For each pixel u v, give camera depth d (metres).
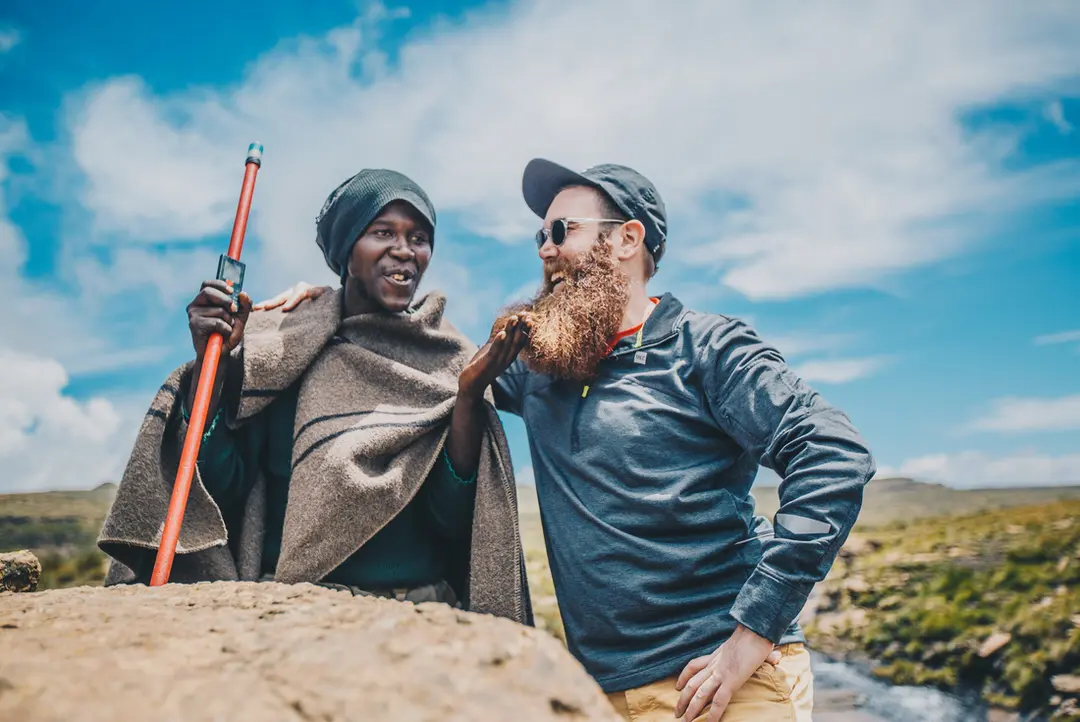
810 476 2.10
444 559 2.73
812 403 2.23
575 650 2.29
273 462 2.72
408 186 2.81
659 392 2.37
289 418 2.74
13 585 2.65
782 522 2.09
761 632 2.02
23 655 1.09
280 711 1.00
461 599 2.74
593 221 2.57
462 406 2.55
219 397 2.52
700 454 2.34
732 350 2.35
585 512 2.29
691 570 2.19
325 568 2.47
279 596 1.45
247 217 2.59
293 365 2.70
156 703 0.98
